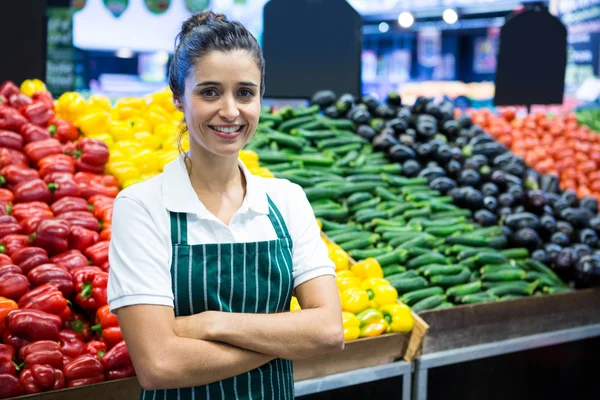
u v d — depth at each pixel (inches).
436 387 124.9
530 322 138.9
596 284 153.3
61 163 130.5
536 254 162.2
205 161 69.0
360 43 237.3
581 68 352.5
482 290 146.2
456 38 423.5
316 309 68.2
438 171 179.8
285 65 238.5
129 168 138.3
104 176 136.0
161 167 144.8
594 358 149.1
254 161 151.8
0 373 85.6
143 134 151.4
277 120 182.2
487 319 132.0
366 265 129.8
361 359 113.4
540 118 253.8
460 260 150.9
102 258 110.2
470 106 382.3
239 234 68.5
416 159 187.0
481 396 131.5
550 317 142.0
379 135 188.4
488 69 416.8
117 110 157.1
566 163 224.5
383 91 409.4
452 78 424.8
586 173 225.6
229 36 64.5
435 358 122.8
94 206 125.8
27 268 104.6
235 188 71.5
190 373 62.1
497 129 233.6
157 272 63.7
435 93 372.2
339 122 191.3
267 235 69.7
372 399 114.2
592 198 191.8
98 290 100.9
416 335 116.9
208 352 62.6
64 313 99.0
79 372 90.1
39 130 137.4
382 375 114.5
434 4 354.6
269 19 236.4
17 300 99.7
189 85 64.7
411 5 358.9
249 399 66.7
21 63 201.2
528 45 247.1
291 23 236.2
